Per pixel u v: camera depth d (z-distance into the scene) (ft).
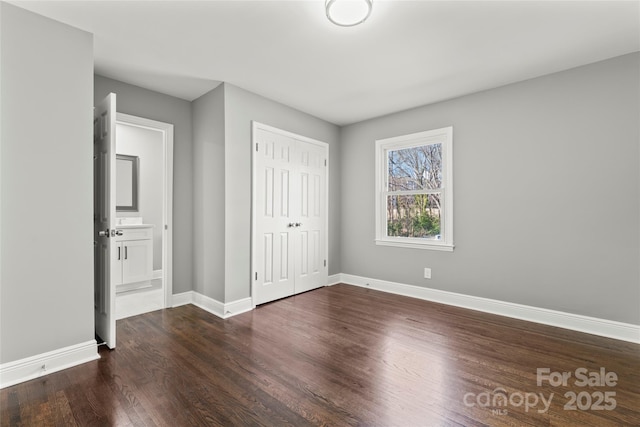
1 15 5.95
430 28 6.96
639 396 5.63
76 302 6.83
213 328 8.93
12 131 6.06
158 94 10.74
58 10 6.29
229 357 7.12
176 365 6.73
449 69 9.02
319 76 9.52
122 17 6.55
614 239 8.29
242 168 10.50
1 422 4.90
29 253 6.24
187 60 8.55
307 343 7.90
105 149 7.89
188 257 11.51
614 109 8.27
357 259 14.35
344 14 6.20
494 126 10.30
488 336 8.36
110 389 5.82
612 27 6.87
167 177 10.87
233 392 5.74
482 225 10.57
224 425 4.84
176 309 10.73
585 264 8.70
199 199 11.21
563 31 7.05
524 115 9.70
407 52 8.05
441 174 11.79
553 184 9.20
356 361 6.95
